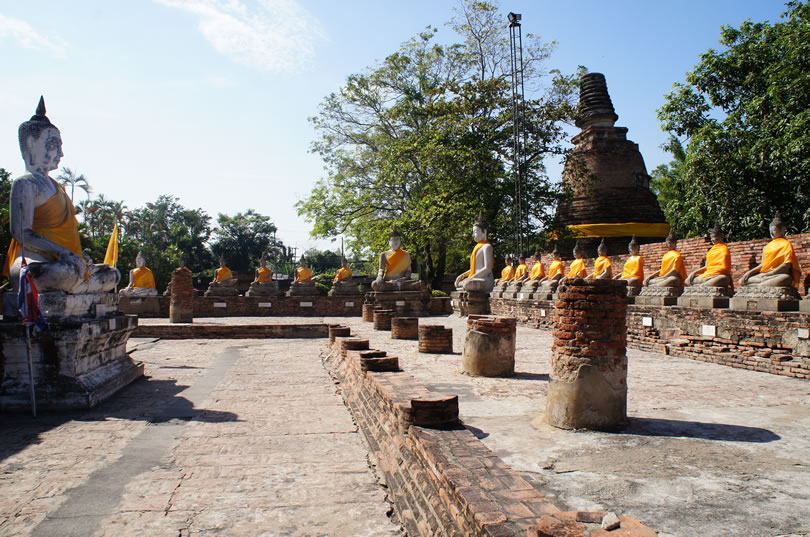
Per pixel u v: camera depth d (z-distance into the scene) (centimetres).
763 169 2072
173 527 464
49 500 511
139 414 811
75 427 738
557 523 313
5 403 804
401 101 3684
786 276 1112
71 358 837
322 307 2969
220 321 2512
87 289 930
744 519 388
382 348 1380
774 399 761
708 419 653
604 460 512
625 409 630
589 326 620
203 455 636
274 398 926
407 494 497
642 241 3238
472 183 3027
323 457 635
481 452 467
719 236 1372
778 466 491
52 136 898
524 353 1270
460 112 3142
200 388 1005
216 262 7481
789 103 1961
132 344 1706
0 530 453
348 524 475
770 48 2238
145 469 590
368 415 748
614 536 295
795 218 2091
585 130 3522
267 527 467
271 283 3966
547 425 636
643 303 1521
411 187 3616
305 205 3784
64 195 911
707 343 1157
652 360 1162
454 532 380
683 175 2436
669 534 367
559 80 3256
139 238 6838
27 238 847
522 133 3155
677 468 489
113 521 472
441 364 1109
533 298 2256
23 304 793
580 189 3362
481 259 2361
